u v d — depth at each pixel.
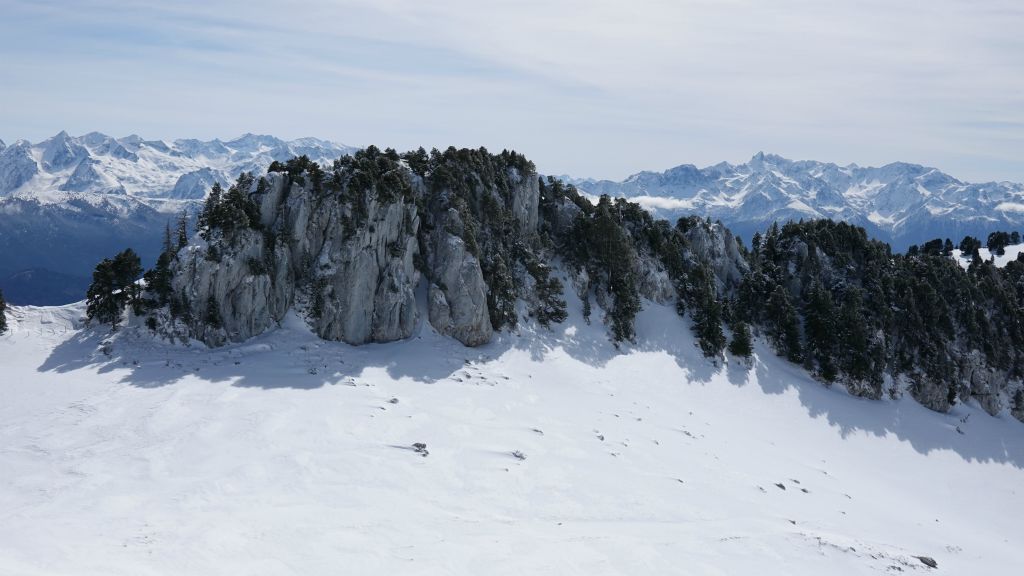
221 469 49.97
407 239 94.12
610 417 79.06
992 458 101.31
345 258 88.44
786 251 130.38
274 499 45.69
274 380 71.44
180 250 83.69
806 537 52.28
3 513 40.25
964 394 117.19
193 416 60.25
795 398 102.56
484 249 101.56
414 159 104.94
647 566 42.34
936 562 55.84
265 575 34.16
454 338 93.00
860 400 107.44
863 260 132.50
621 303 106.31
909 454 97.00
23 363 72.31
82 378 68.56
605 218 109.25
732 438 84.12
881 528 64.25
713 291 119.19
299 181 90.81
